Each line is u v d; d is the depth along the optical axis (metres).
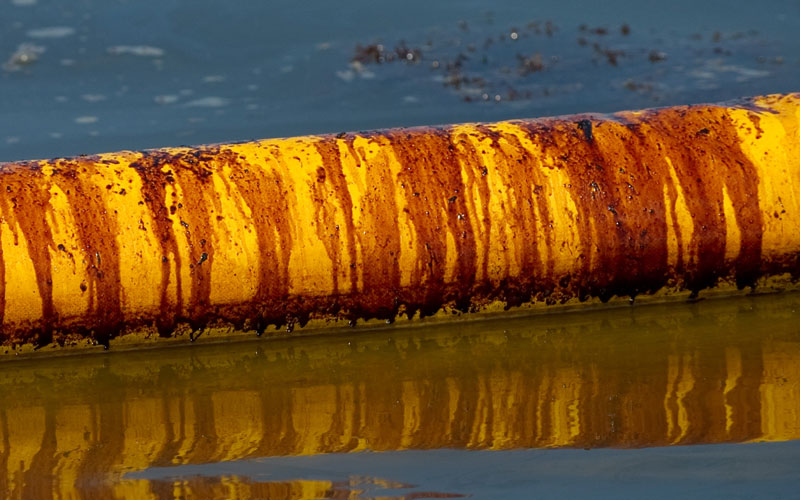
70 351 8.17
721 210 8.44
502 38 14.48
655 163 8.46
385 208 8.14
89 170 8.12
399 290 8.27
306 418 7.03
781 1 15.66
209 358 8.15
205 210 8.02
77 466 6.46
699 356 7.77
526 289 8.45
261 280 8.08
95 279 7.86
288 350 8.23
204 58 13.95
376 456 6.43
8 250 7.74
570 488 5.96
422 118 11.96
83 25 14.87
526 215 8.26
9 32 14.52
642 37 14.45
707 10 15.48
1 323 7.88
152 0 15.61
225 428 6.94
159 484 6.16
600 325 8.45
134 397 7.50
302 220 8.07
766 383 7.24
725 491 5.86
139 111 12.32
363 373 7.76
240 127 11.79
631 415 6.85
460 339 8.30
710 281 8.68
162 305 8.03
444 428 6.78
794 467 6.09
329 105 12.38
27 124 11.94
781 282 8.79
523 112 12.05
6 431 6.99
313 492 6.00
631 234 8.37
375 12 15.44
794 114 8.77
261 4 15.55
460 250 8.20
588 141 8.52
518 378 7.54
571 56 13.84
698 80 12.81
